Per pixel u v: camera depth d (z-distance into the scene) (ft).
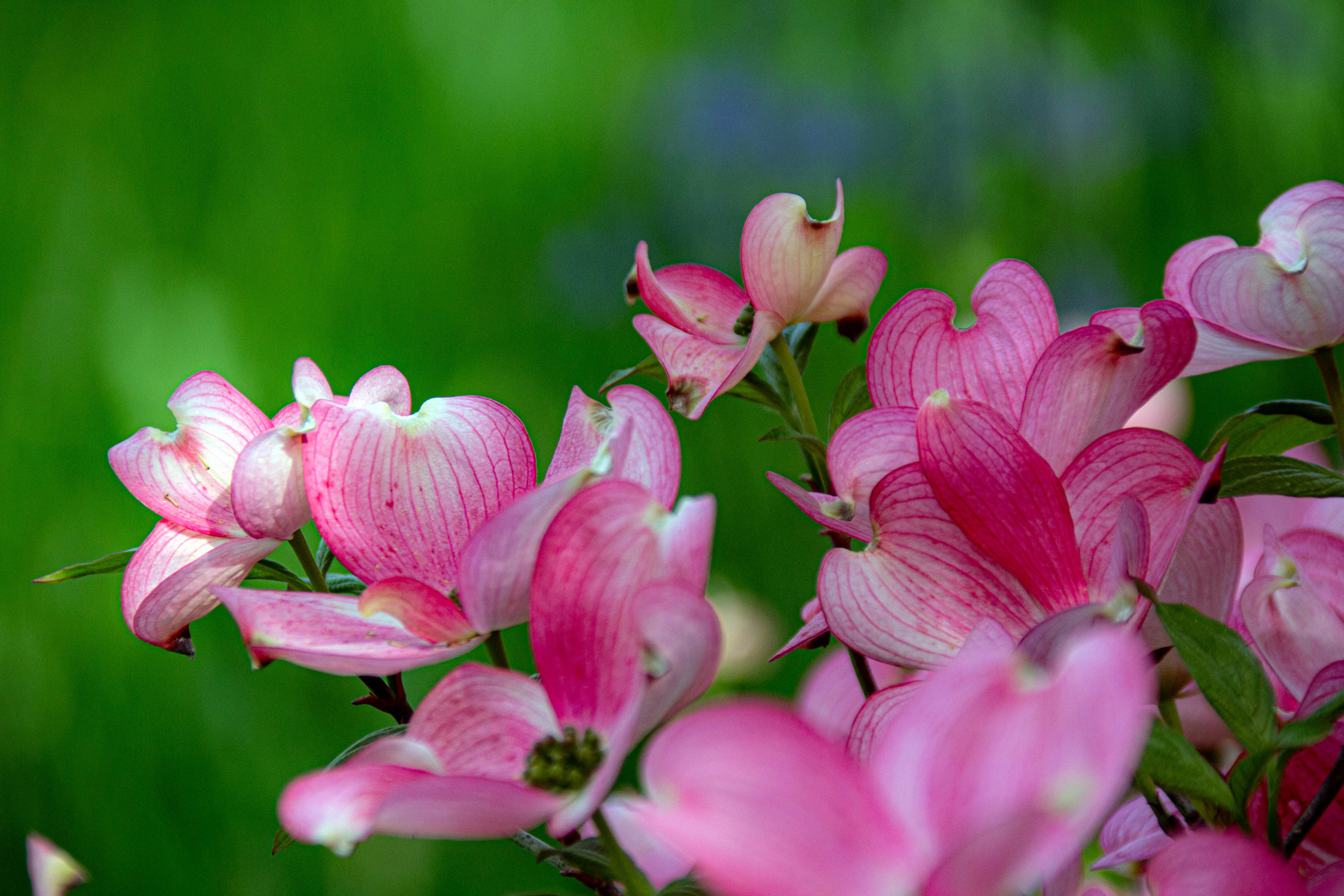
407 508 2.58
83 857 6.95
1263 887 2.38
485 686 2.43
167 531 2.77
